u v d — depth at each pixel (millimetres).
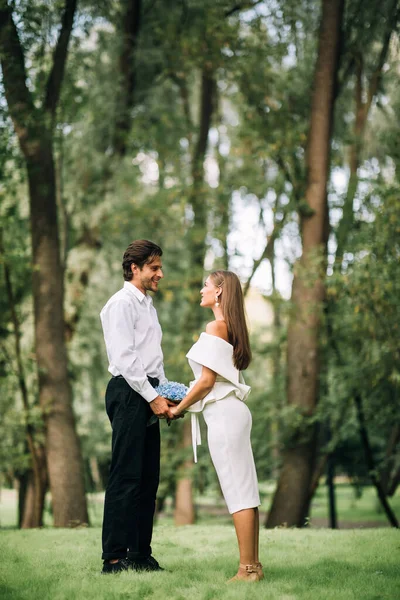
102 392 16188
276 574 4449
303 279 12445
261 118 13312
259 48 13094
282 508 12664
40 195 12422
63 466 12188
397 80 13703
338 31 12859
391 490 18516
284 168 13281
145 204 14969
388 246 10797
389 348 11211
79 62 13445
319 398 13109
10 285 12992
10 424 13641
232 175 15055
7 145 11680
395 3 12617
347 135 14617
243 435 4277
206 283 4477
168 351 15883
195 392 4266
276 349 15094
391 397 12758
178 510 17406
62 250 15312
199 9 13625
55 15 12086
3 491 26172
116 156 15727
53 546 5820
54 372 12430
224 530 7234
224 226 14531
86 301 15984
